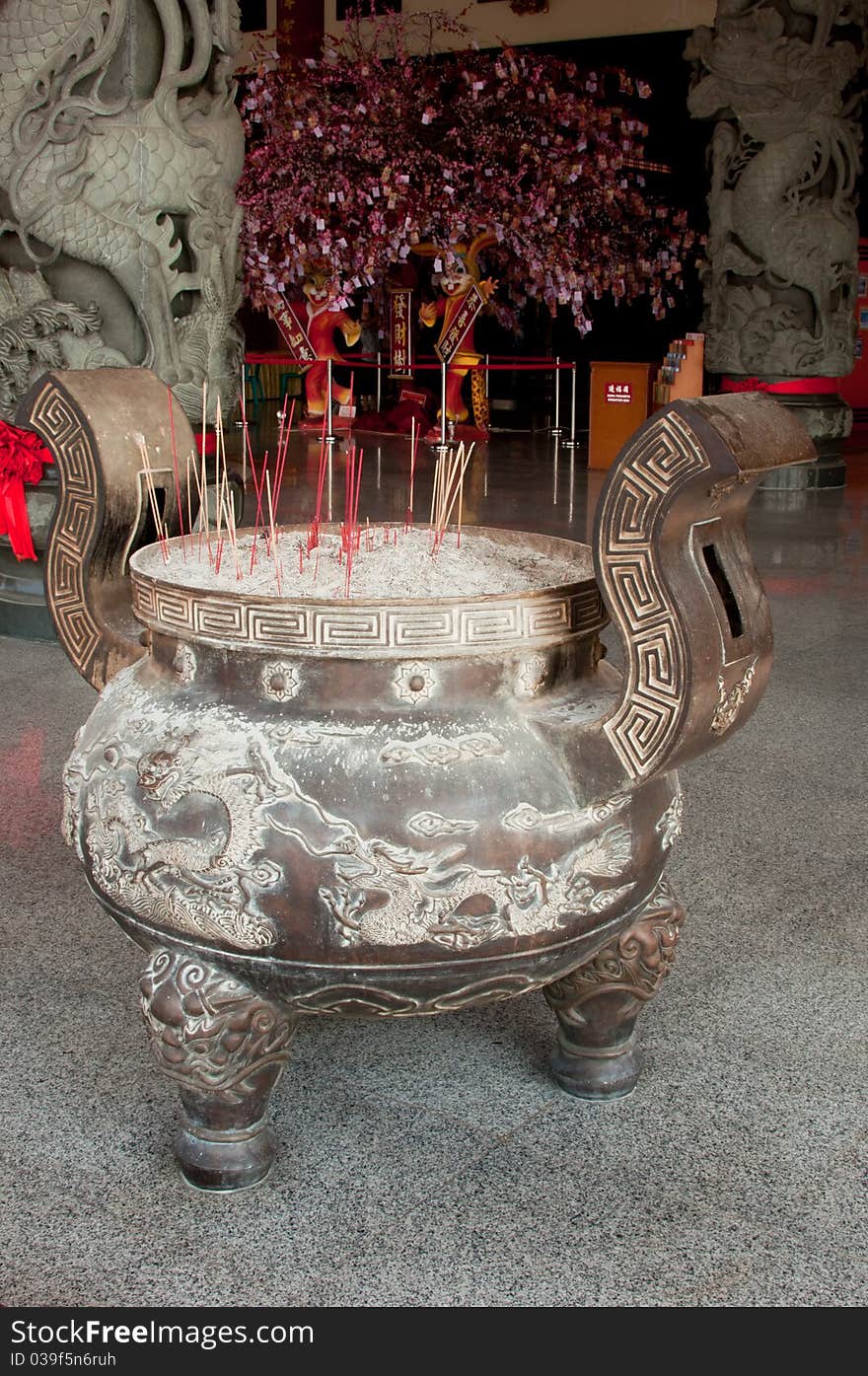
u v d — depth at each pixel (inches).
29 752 150.3
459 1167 80.0
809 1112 86.6
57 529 89.4
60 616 91.3
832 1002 100.8
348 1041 94.4
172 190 194.9
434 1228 74.4
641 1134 83.8
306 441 461.7
